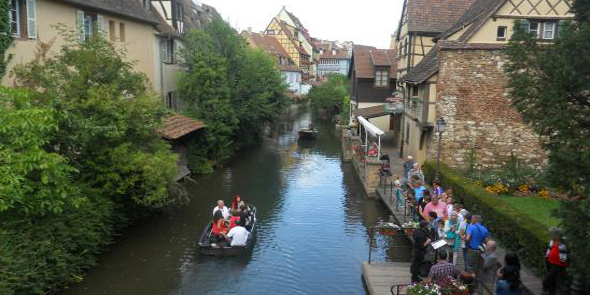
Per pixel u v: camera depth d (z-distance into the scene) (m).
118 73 14.08
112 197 13.80
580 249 6.85
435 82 18.97
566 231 7.04
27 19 14.12
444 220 11.39
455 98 18.70
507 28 20.94
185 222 15.91
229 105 25.81
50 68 13.11
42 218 10.52
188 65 26.20
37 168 9.60
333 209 17.97
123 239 14.11
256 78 30.22
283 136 40.78
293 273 12.06
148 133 14.25
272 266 12.50
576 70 7.14
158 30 24.31
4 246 9.19
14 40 13.43
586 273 7.16
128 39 20.98
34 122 9.60
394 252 13.47
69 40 14.24
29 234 9.90
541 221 13.19
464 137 18.88
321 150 33.31
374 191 19.55
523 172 17.66
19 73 12.56
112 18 19.45
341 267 12.45
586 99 7.65
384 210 17.78
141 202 13.81
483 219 13.33
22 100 10.59
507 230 11.73
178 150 22.27
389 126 35.41
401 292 9.83
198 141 24.66
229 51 28.73
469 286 8.87
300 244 14.17
